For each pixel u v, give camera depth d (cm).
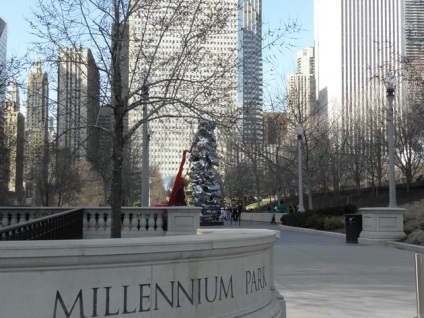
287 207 5900
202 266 537
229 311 570
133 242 475
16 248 417
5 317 416
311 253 1677
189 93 1124
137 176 5138
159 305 490
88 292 449
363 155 5403
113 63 973
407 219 2278
